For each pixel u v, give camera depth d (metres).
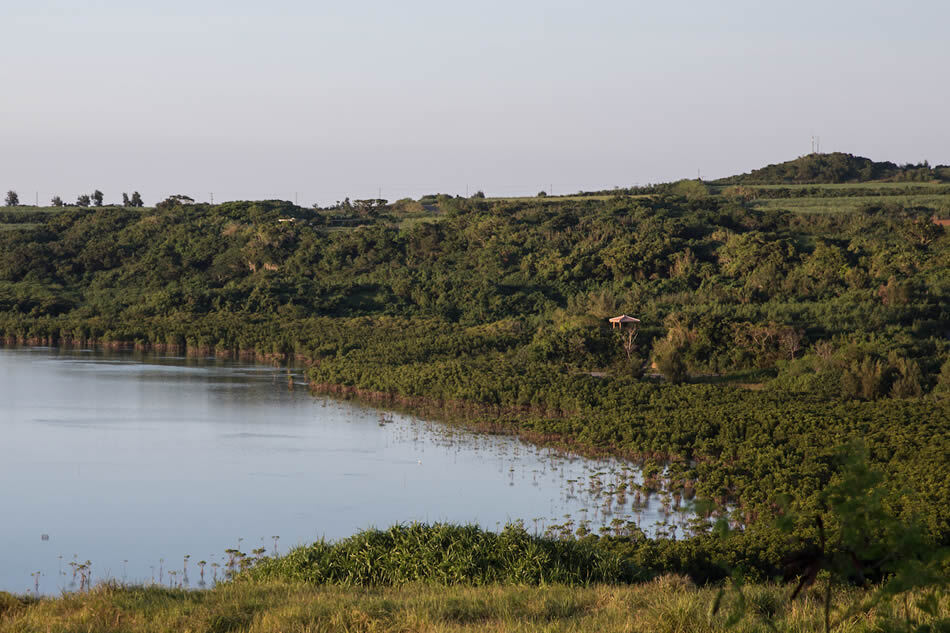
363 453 90.50
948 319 137.50
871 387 103.94
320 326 169.50
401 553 32.09
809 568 11.28
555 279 189.00
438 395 117.44
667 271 184.00
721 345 126.69
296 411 113.81
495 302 175.12
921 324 133.00
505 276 194.75
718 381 119.62
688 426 87.00
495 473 81.56
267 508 71.06
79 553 60.25
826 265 168.62
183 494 75.19
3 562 58.00
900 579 11.01
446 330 158.88
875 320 132.88
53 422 104.38
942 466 63.66
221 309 188.00
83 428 101.38
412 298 188.25
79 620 21.67
